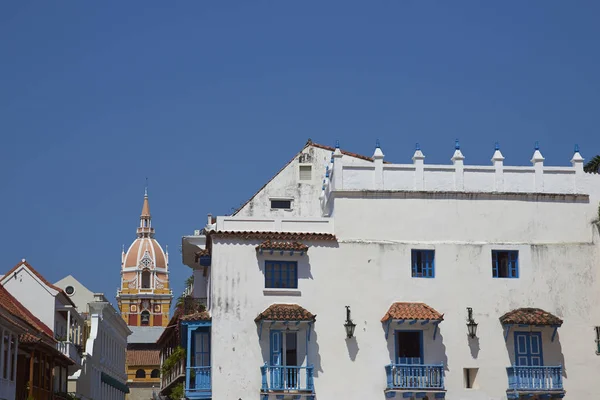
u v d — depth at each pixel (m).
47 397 58.56
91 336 80.81
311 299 48.84
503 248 50.62
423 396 48.16
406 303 49.31
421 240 50.34
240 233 48.94
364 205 50.38
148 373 143.38
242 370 47.59
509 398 48.97
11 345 49.00
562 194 51.50
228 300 48.34
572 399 49.41
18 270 67.62
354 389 48.06
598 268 51.00
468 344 49.38
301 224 50.12
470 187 51.16
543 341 49.88
